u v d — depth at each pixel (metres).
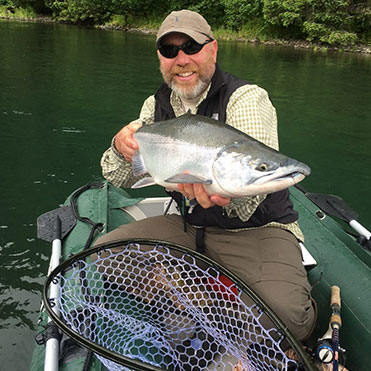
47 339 1.63
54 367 1.52
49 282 1.58
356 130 7.17
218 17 24.80
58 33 20.81
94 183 3.29
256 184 1.51
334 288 2.06
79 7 25.98
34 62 11.86
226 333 1.88
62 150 5.50
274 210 2.06
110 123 6.71
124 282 2.10
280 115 7.96
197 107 2.14
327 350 1.74
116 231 2.26
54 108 7.39
